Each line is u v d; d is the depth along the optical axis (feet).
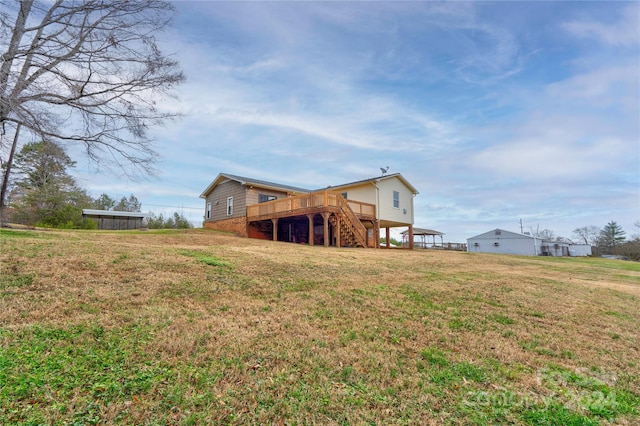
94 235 37.93
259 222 64.80
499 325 17.22
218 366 10.34
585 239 208.44
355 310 17.63
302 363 11.10
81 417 7.36
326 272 27.17
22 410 7.35
